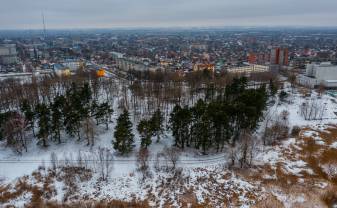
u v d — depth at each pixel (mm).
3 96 118875
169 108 118375
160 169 69688
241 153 75062
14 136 78938
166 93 132750
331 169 71438
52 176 66812
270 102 127500
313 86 170125
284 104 128000
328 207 57969
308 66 186375
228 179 66312
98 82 153375
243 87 116062
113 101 129125
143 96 125375
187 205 57688
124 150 74375
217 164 73000
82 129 90000
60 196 60406
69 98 100312
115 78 196375
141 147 76625
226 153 79000
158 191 62094
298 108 122188
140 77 174625
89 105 104062
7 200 58938
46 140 83000
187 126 79000
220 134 77250
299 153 79812
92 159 73750
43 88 133375
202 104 83625
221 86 140500
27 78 184125
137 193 61344
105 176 66688
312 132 94250
